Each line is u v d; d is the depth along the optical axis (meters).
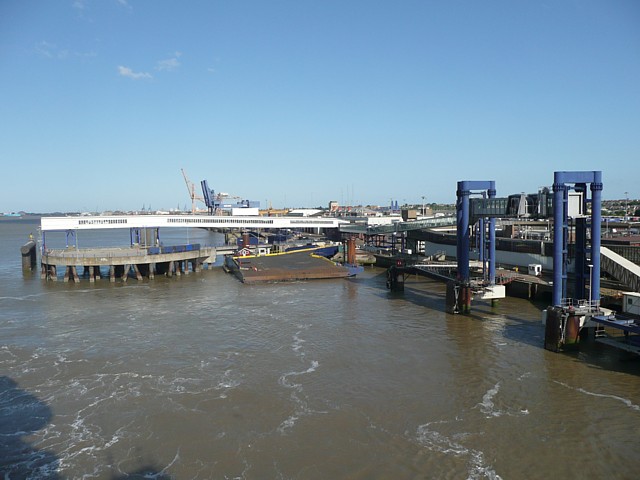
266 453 26.91
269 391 35.19
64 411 32.38
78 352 44.47
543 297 63.03
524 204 50.31
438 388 35.34
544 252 74.19
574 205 46.22
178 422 30.62
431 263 87.12
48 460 26.62
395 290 74.31
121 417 31.42
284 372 38.94
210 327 53.06
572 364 39.75
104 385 36.62
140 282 87.44
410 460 26.00
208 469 25.48
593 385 35.38
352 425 29.89
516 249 80.12
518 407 32.00
